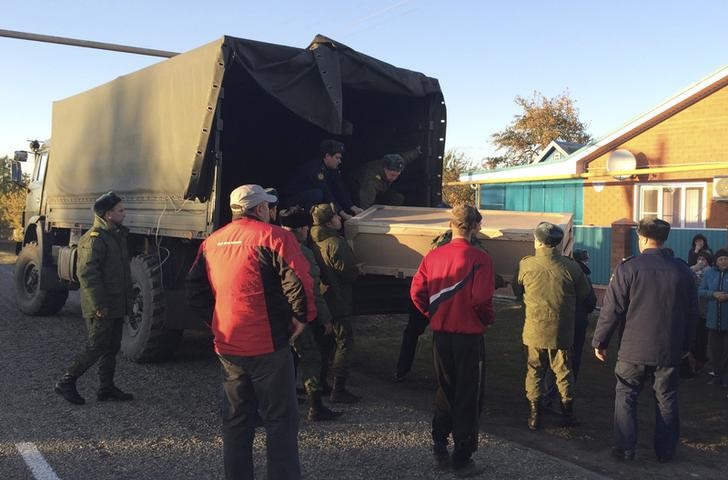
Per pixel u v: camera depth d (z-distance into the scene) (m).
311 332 5.33
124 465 4.30
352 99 7.98
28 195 11.25
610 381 7.20
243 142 8.68
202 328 7.09
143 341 7.12
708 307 7.16
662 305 4.60
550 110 34.84
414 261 5.89
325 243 5.70
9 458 4.39
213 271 3.61
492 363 7.99
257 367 3.52
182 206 6.64
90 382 6.39
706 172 11.91
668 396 4.75
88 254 5.50
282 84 6.12
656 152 12.69
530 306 5.40
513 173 15.32
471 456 4.55
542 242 5.40
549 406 6.20
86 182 8.82
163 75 6.93
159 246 7.20
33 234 10.96
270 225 3.61
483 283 4.17
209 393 6.09
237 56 5.89
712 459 4.89
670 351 4.61
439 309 4.23
